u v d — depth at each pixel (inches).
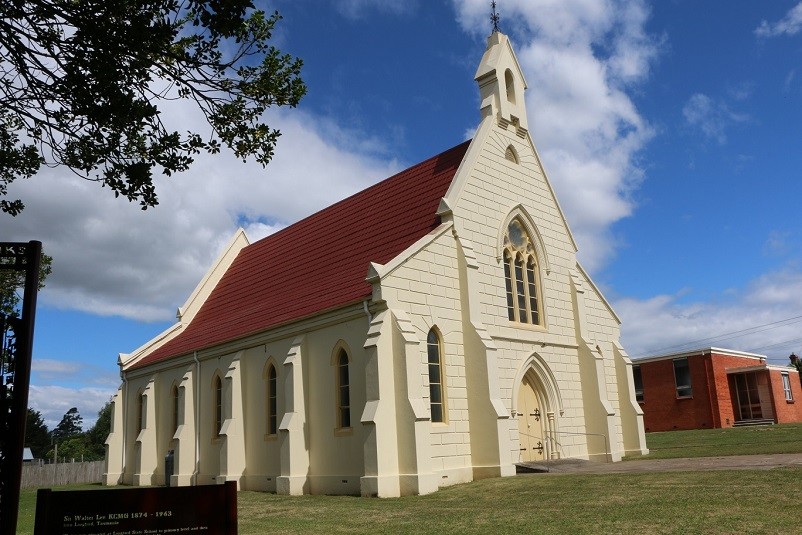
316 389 1026.7
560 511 594.2
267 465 1111.0
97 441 4151.1
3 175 467.8
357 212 1318.9
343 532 573.9
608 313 1354.6
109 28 381.7
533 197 1227.2
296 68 455.2
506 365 1069.8
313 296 1129.4
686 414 2206.0
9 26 379.2
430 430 924.6
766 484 636.1
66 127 420.8
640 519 525.0
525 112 1259.8
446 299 1005.8
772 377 2250.2
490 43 1267.2
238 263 1721.2
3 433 324.5
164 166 434.6
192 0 380.8
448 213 1047.6
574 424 1177.4
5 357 332.2
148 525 331.6
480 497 762.2
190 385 1336.1
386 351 905.5
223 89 437.1
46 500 320.5
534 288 1198.3
